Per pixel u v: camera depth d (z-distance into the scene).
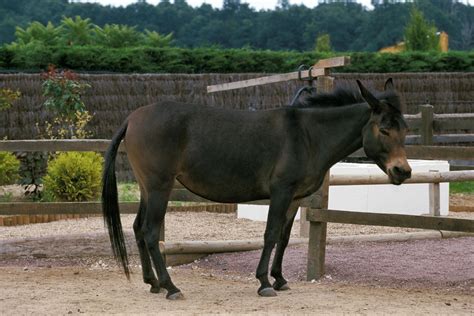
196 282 9.20
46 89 16.73
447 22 55.84
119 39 30.95
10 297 8.10
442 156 8.95
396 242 11.09
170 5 52.34
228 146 8.28
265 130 8.32
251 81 11.27
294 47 49.78
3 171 14.84
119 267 9.95
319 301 7.98
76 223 13.19
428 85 20.88
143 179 8.39
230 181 8.34
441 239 11.34
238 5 51.88
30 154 14.92
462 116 14.52
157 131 8.24
